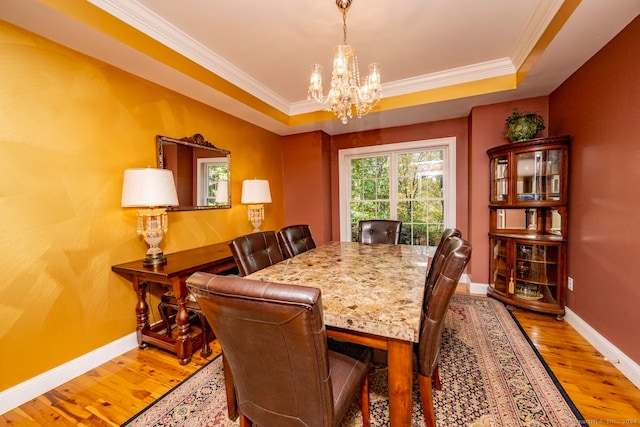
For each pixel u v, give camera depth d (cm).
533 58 228
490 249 314
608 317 195
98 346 202
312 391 86
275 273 165
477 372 179
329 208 446
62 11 153
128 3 182
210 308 86
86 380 183
